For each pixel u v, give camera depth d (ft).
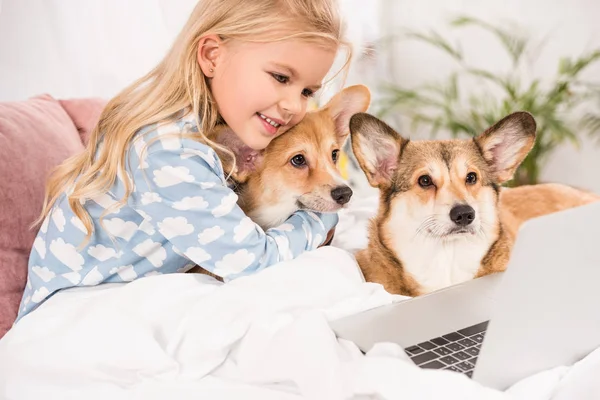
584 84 6.35
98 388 2.47
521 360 2.18
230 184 3.50
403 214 3.51
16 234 3.67
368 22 6.90
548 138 6.52
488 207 3.48
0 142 3.68
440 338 2.54
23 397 2.50
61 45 5.04
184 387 2.41
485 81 7.13
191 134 3.15
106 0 5.19
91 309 2.86
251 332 2.64
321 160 3.59
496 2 6.93
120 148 3.21
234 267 3.14
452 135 7.26
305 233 3.43
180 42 3.38
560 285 2.05
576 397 2.13
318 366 2.25
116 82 5.37
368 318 2.72
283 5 3.15
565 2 6.39
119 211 3.28
